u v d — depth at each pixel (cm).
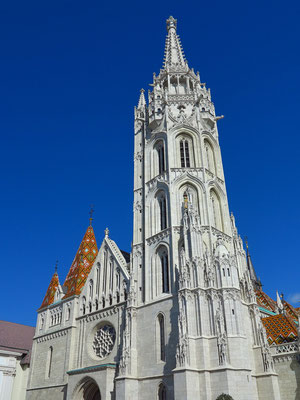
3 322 8875
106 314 6150
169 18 9375
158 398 4772
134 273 6038
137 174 7131
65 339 6606
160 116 7150
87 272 7450
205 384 4372
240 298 5075
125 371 5066
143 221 6444
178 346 4622
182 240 5641
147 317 5434
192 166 6556
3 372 7681
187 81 7794
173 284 5309
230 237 6178
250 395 4350
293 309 7744
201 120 7125
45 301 7800
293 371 4847
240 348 4569
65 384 6062
